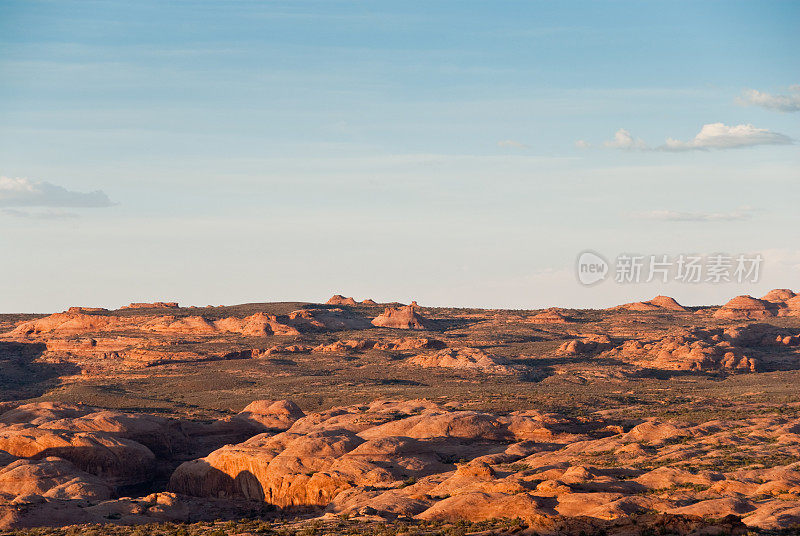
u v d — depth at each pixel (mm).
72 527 88438
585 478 89875
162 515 100562
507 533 68625
